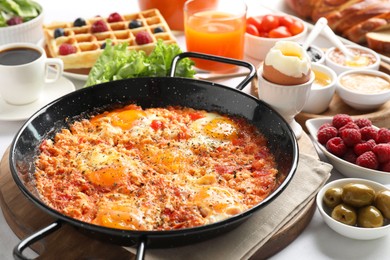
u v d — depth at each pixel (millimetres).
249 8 1100
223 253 593
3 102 827
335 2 1000
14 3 961
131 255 602
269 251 622
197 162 674
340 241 640
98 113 736
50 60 831
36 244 619
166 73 829
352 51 917
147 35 919
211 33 881
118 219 595
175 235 547
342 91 809
